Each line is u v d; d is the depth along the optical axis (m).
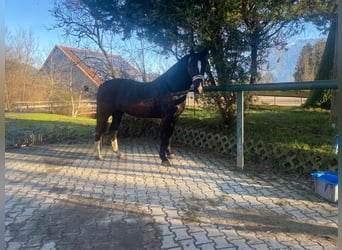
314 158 3.99
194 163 4.92
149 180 4.03
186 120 7.16
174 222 2.70
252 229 2.55
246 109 6.30
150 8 5.11
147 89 4.85
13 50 15.55
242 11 4.84
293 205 3.06
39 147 6.51
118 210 3.00
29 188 3.72
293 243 2.29
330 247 2.22
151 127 7.42
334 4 4.55
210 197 3.34
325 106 10.26
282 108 10.18
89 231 2.54
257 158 4.75
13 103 14.93
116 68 8.09
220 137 5.62
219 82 5.33
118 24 6.09
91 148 6.39
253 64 5.43
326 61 9.41
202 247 2.25
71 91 14.21
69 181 4.02
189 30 5.09
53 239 2.41
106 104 5.17
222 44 5.13
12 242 2.36
